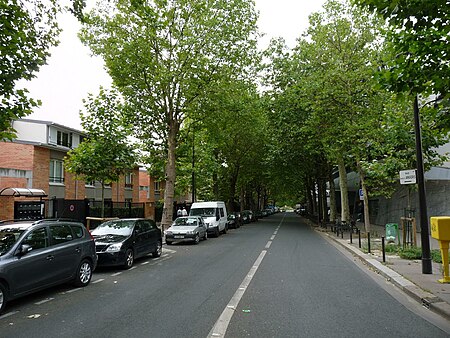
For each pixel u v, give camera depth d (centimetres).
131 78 2253
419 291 812
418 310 701
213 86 2294
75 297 809
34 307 725
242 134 4025
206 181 4128
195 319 636
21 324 617
